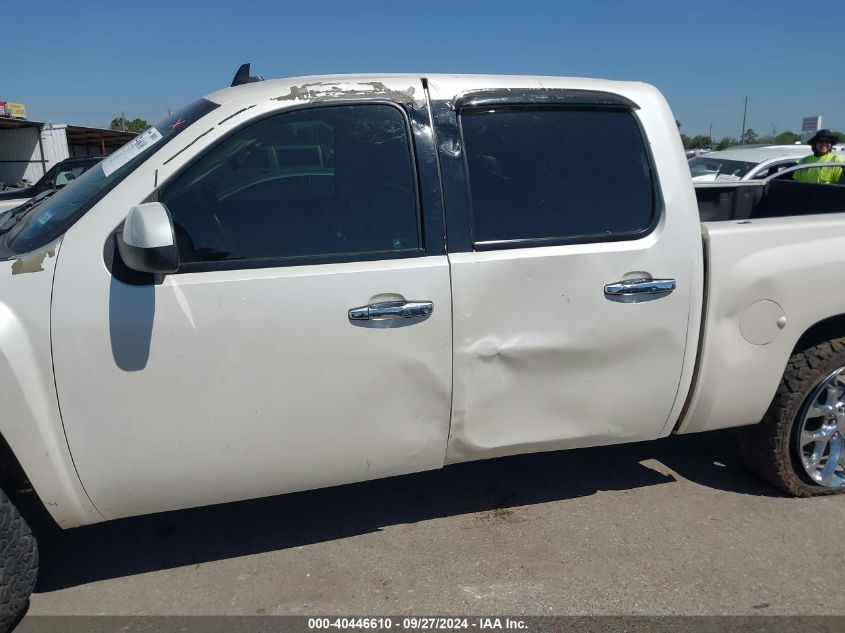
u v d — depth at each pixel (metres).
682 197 3.02
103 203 2.48
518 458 3.98
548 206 2.87
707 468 3.83
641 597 2.77
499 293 2.75
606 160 2.97
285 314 2.54
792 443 3.42
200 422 2.53
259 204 2.62
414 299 2.65
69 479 2.48
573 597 2.78
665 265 2.95
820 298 3.19
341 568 2.99
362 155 2.72
